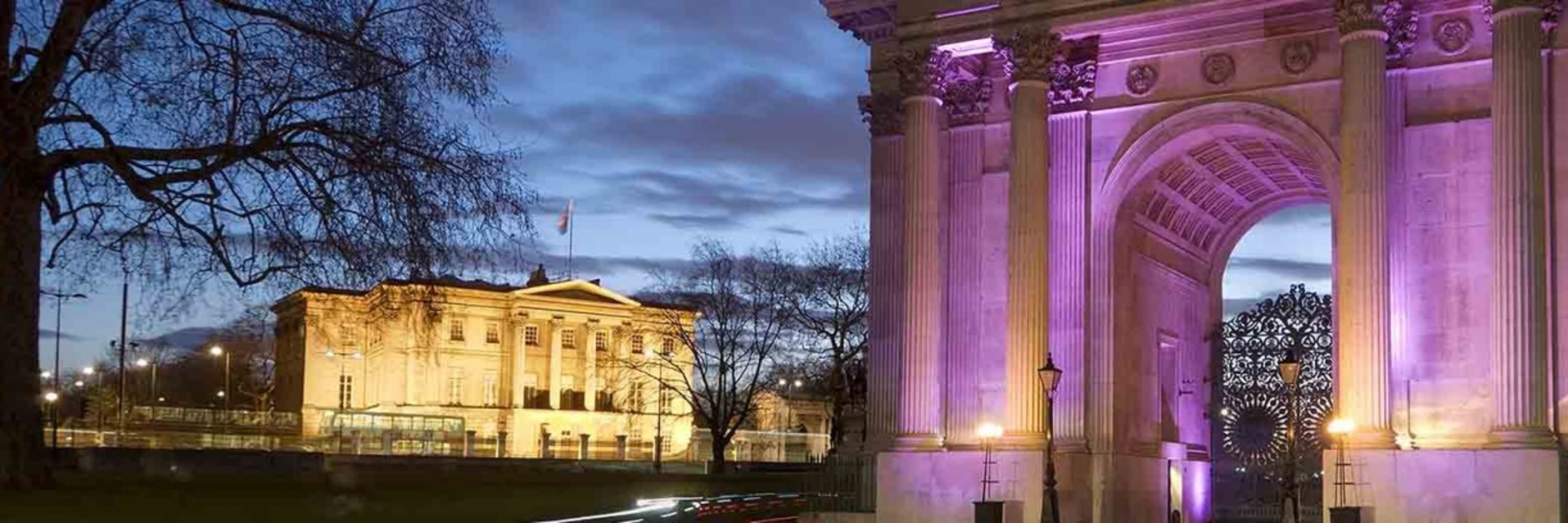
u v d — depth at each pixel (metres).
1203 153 68.94
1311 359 76.44
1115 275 66.75
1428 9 61.00
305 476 87.38
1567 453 56.44
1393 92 60.84
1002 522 62.50
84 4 52.19
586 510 79.31
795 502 100.19
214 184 53.84
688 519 86.12
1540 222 57.12
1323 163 62.31
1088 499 64.69
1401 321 59.94
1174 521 72.38
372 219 55.44
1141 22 65.31
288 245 54.66
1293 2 62.22
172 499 57.16
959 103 71.00
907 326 69.19
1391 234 59.94
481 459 161.38
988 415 68.31
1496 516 56.19
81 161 53.03
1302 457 75.50
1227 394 78.12
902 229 72.69
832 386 146.88
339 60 55.47
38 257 54.16
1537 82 57.53
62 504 51.53
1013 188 66.69
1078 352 65.88
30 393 54.81
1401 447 58.91
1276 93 63.69
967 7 68.56
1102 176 66.88
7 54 51.59
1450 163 60.06
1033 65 66.50
